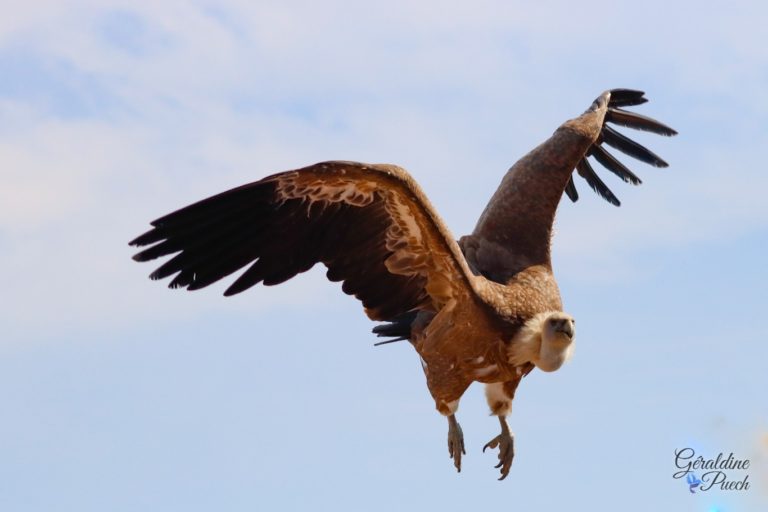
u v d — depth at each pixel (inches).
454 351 951.6
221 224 902.4
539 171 1031.0
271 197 895.1
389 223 907.4
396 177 871.7
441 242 904.9
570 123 1063.0
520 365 959.0
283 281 918.4
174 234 895.7
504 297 944.3
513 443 992.2
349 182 882.1
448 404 972.6
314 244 917.2
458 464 973.8
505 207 1019.9
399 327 997.8
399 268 929.5
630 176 1165.7
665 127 1155.9
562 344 932.6
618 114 1162.0
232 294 909.2
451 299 937.5
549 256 1004.6
